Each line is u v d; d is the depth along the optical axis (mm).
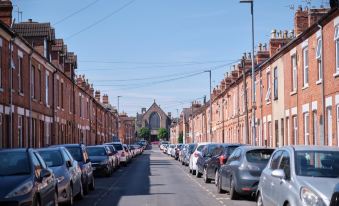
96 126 65438
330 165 10609
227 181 18141
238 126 46906
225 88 55906
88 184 19922
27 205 10742
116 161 35656
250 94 41344
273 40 34469
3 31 24266
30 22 35250
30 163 12031
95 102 64438
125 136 122500
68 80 44844
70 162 16906
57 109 39125
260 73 37719
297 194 9609
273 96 33594
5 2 28438
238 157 17438
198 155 29156
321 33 23656
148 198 18016
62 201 15008
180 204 16250
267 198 11727
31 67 30672
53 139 37125
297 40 27672
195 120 91438
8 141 25469
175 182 25078
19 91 27703
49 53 36375
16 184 10984
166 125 159375
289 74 29641
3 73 24750
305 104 26578
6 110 25109
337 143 21922
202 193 19625
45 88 34969
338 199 7930
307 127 26562
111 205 16203
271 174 11398
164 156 70812
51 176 13258
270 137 34719
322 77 23578
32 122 31219
